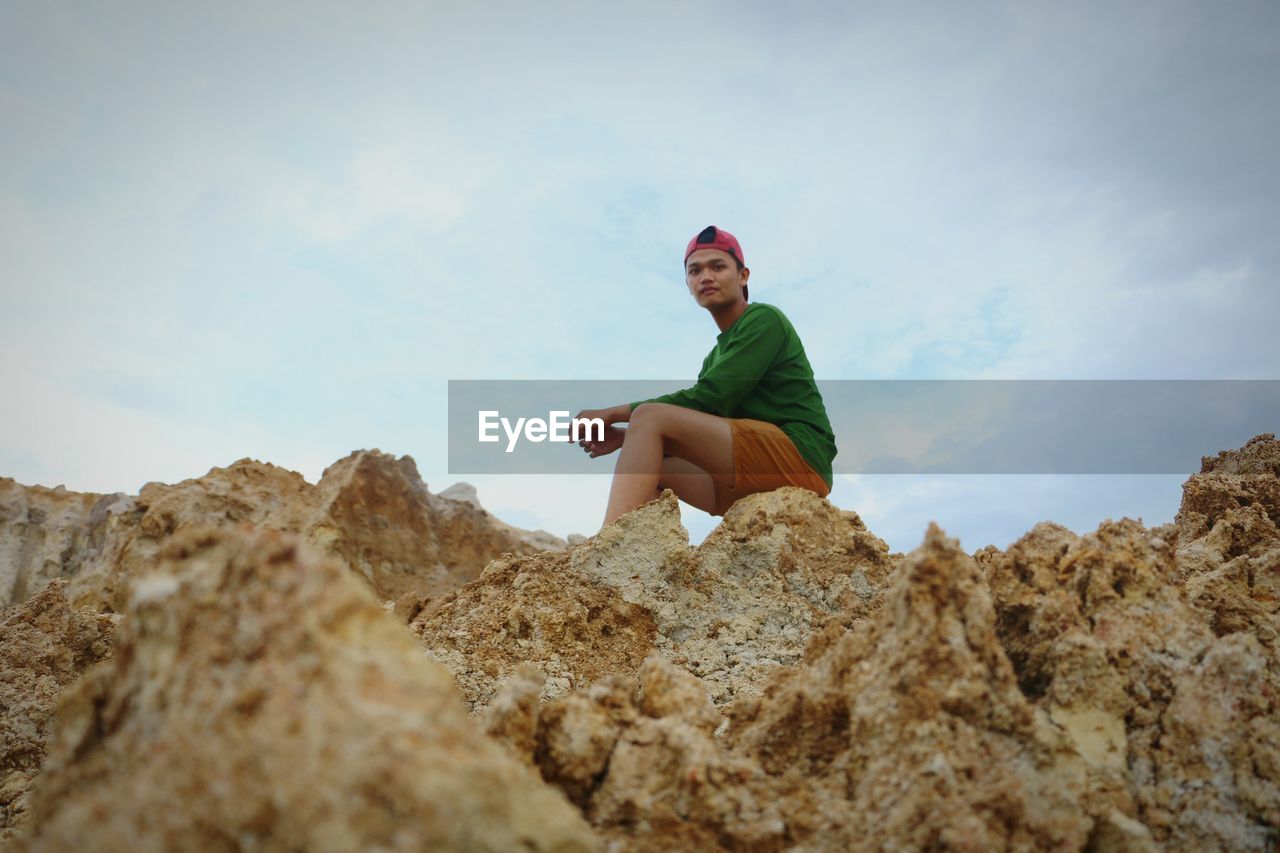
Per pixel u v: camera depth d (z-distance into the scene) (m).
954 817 1.49
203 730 1.23
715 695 2.53
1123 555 2.06
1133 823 1.63
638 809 1.62
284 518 7.21
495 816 1.19
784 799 1.63
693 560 2.90
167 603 1.41
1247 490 3.12
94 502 8.19
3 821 2.42
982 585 1.79
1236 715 1.82
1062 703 1.85
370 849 1.14
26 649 3.03
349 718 1.19
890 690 1.66
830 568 2.91
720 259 3.43
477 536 7.63
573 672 2.66
